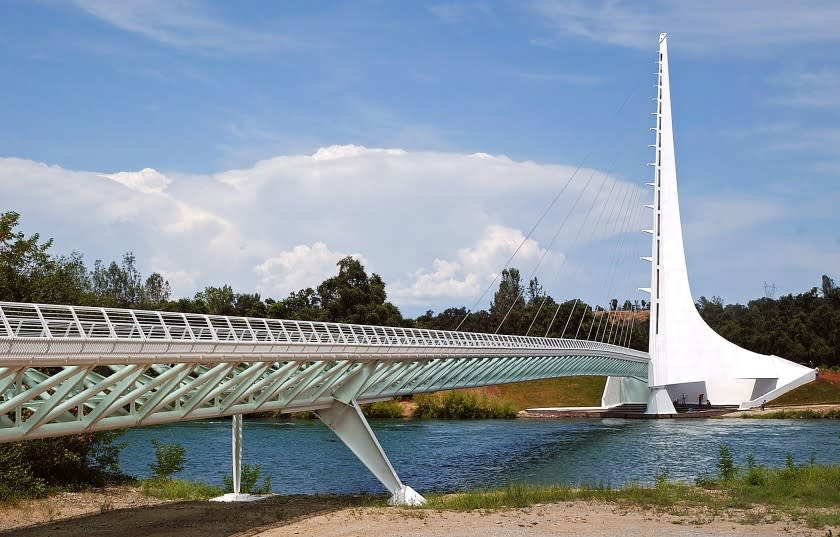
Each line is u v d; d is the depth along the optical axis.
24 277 46.62
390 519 33.94
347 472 55.97
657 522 32.81
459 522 33.12
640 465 60.00
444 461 63.09
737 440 78.00
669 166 120.69
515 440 79.75
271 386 35.69
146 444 71.69
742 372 118.31
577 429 92.81
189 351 28.41
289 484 50.88
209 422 98.62
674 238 119.81
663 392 115.69
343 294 130.12
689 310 118.56
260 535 30.55
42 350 22.73
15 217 47.38
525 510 36.03
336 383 40.69
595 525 32.16
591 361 95.19
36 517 34.56
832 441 76.00
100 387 25.53
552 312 176.12
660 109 121.62
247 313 136.25
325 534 30.58
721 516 34.06
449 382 59.12
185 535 30.56
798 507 36.09
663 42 123.12
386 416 111.62
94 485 44.69
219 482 50.59
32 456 41.69
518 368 72.31
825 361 158.75
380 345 42.78
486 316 188.38
